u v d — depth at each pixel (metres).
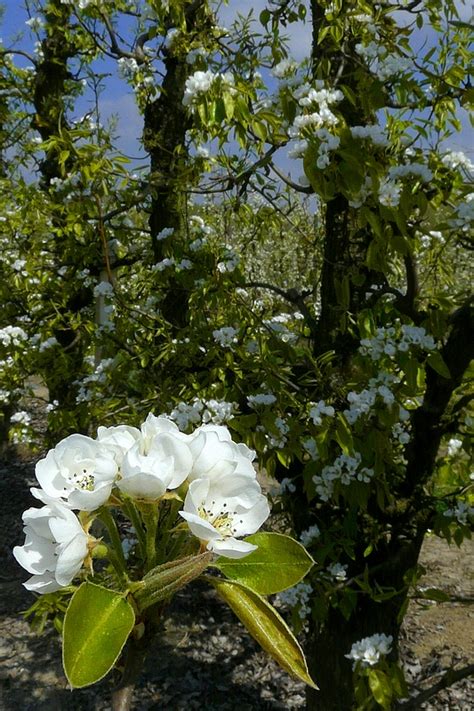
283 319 4.53
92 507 0.79
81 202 5.01
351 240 3.63
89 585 0.70
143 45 5.39
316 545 3.60
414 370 2.85
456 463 3.56
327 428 3.06
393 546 3.71
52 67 7.43
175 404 3.85
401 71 2.87
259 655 5.53
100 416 4.11
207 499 0.83
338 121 2.79
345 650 3.82
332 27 3.05
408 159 3.04
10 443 9.60
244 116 2.88
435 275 3.77
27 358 5.86
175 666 5.35
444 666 5.26
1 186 6.54
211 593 6.37
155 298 4.86
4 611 6.25
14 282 6.40
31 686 5.17
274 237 6.30
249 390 3.64
